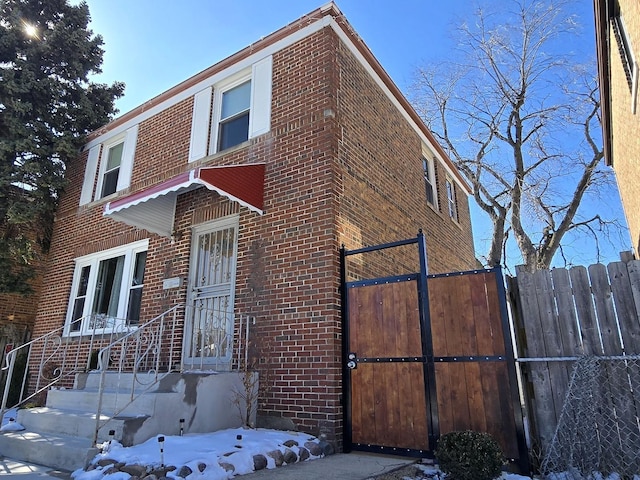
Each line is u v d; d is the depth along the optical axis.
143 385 5.96
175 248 8.24
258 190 7.20
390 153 9.31
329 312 6.05
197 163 8.59
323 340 5.99
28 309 12.06
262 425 6.13
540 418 4.84
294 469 4.54
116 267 9.62
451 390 5.25
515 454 4.74
